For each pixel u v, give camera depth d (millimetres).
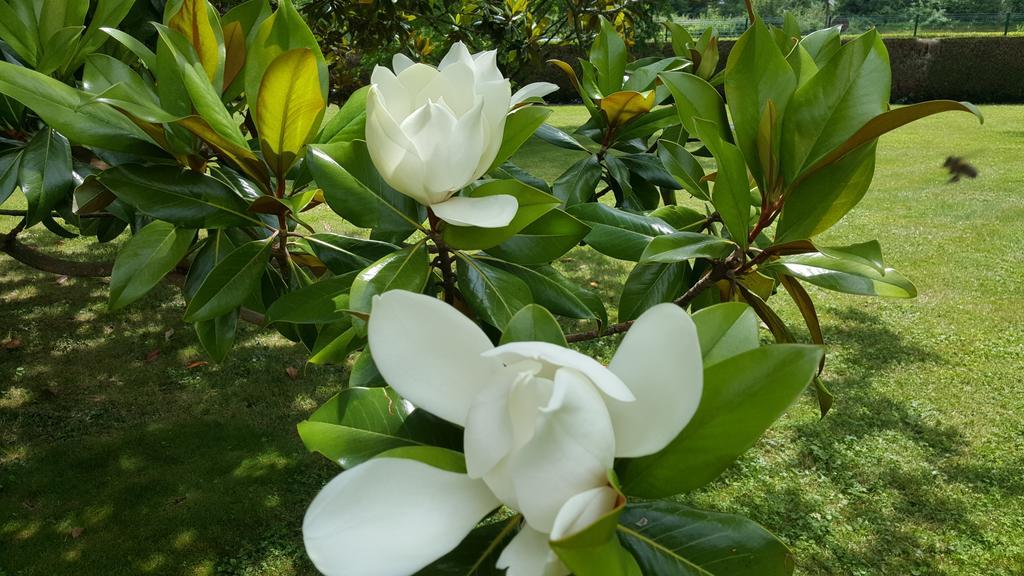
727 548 484
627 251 865
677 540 490
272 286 935
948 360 3133
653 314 397
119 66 744
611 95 1008
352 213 692
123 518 2139
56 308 3514
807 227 719
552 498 369
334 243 850
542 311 474
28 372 2932
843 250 711
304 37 720
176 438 2512
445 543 403
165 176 769
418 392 422
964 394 2869
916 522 2207
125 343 3191
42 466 2357
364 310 667
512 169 1010
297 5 2906
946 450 2529
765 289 938
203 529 2100
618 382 376
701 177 906
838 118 696
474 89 574
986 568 2039
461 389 425
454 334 425
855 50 687
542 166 3934
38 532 2086
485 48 2557
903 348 3250
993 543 2121
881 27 16891
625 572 370
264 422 2611
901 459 2480
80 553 2014
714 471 415
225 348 920
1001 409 2762
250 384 2867
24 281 3811
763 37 717
